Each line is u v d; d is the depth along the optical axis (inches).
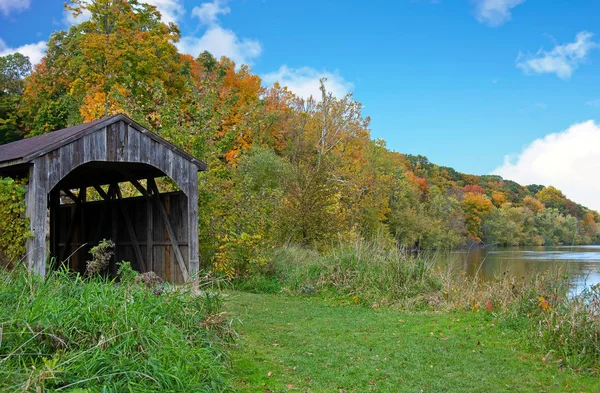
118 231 556.4
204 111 709.3
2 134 1435.8
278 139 1626.5
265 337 321.7
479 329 349.7
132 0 1306.6
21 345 182.2
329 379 242.2
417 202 1669.5
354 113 1567.4
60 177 371.9
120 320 205.9
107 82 1077.1
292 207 820.6
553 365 270.8
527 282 398.9
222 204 594.9
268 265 585.6
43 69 1389.0
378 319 389.4
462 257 991.6
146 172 513.3
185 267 464.8
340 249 568.4
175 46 1416.1
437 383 241.4
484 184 2439.7
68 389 167.0
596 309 298.8
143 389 172.1
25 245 360.5
